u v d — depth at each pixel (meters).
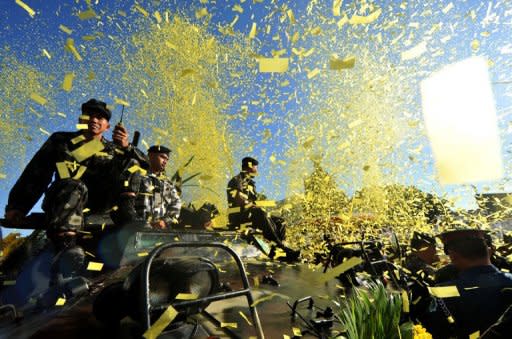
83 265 2.50
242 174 5.69
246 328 1.46
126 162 3.31
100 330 1.36
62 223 2.42
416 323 2.79
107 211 3.21
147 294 1.13
